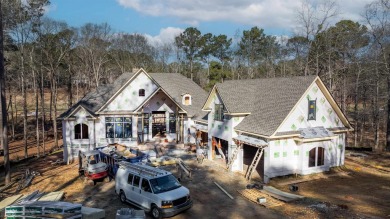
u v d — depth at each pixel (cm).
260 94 2870
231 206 1853
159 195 1664
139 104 3450
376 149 3691
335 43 5075
